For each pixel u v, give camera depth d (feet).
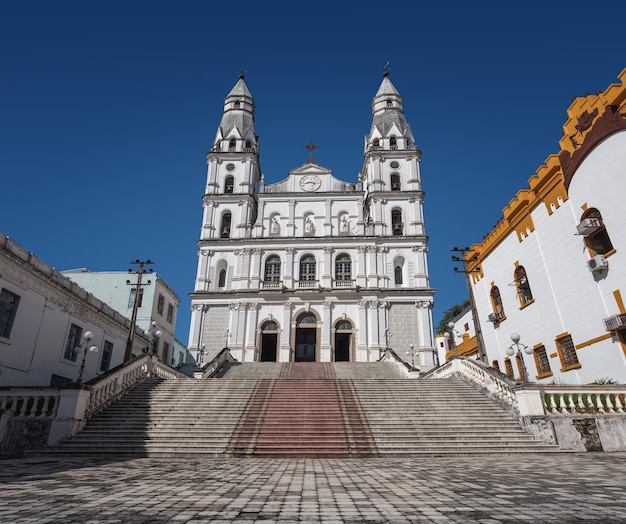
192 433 41.78
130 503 17.66
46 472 27.30
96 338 82.17
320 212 124.16
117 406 49.21
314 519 15.14
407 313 109.50
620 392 43.91
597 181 54.90
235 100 144.77
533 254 69.10
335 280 114.62
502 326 79.20
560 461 32.83
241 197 124.26
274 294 111.14
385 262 116.06
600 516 15.28
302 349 108.47
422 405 49.44
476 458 36.32
